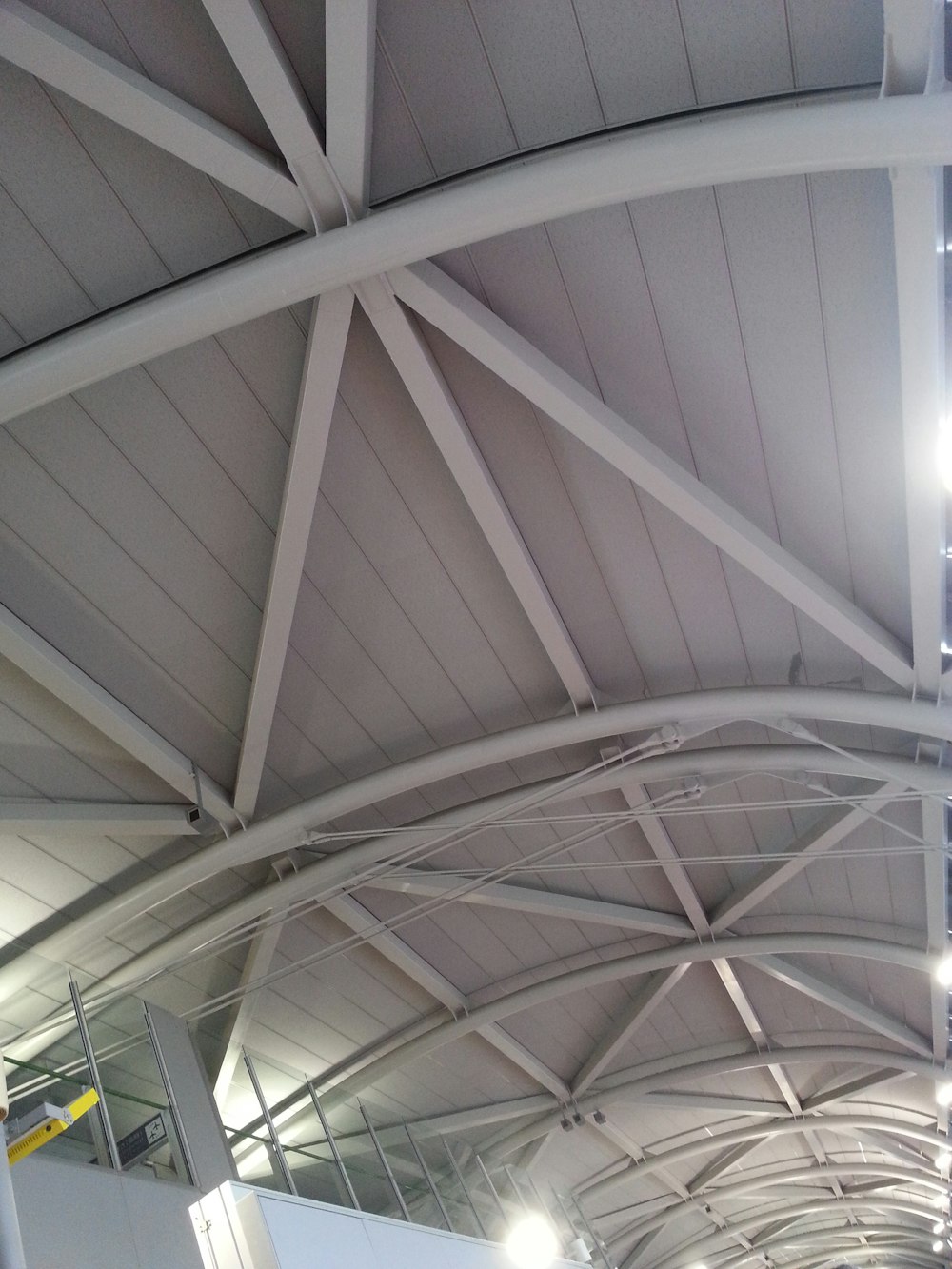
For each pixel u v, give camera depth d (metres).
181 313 8.92
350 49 7.89
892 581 12.62
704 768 15.59
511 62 8.92
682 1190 33.97
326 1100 19.42
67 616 11.91
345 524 12.08
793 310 10.39
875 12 8.48
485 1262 18.92
